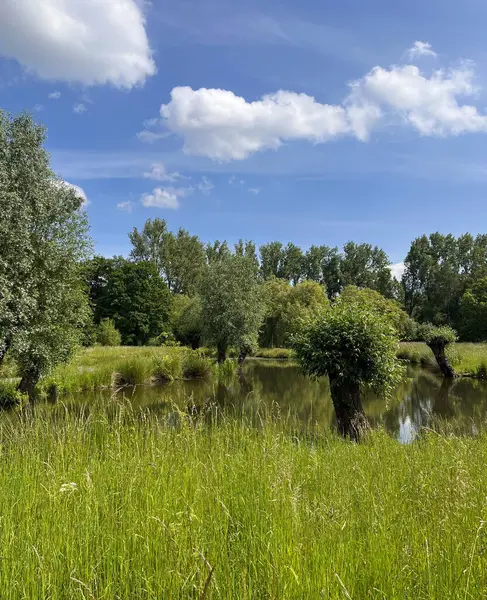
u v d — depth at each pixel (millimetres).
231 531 2777
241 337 27656
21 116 15836
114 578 2221
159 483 3480
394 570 2203
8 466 4445
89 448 5176
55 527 2678
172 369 22969
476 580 2119
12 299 12742
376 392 9078
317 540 2479
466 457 5012
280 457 4141
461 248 74125
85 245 16391
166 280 65375
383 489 3781
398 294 70938
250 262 29594
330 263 77875
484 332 48719
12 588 2086
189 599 2014
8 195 12898
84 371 19641
